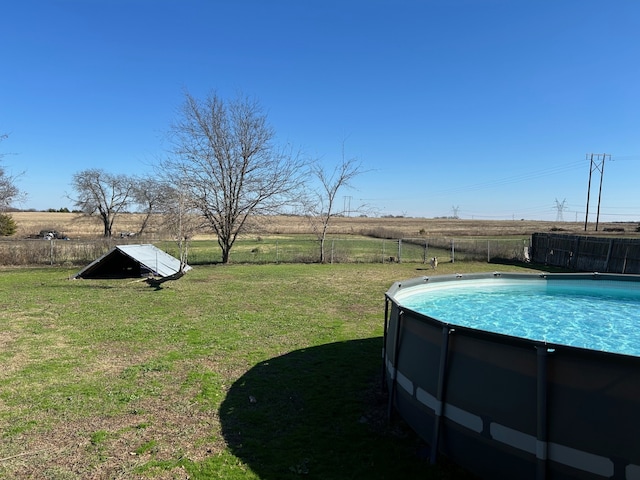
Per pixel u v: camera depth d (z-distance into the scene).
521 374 3.02
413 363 4.07
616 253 18.09
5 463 3.56
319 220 24.94
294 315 9.55
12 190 22.89
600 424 2.66
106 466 3.55
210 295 11.99
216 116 20.19
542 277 9.01
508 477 3.10
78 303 10.64
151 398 4.97
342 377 5.77
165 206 20.19
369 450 3.90
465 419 3.41
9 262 19.28
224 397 5.05
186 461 3.65
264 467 3.58
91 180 39.72
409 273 17.69
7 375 5.63
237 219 21.42
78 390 5.16
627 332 6.47
